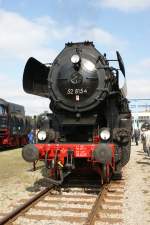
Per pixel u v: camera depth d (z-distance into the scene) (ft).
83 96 35.37
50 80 36.55
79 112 35.76
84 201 29.55
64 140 36.96
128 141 36.76
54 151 34.12
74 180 39.09
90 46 36.70
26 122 114.42
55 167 34.09
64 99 35.86
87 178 40.45
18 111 106.22
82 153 33.50
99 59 35.94
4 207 27.78
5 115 91.30
